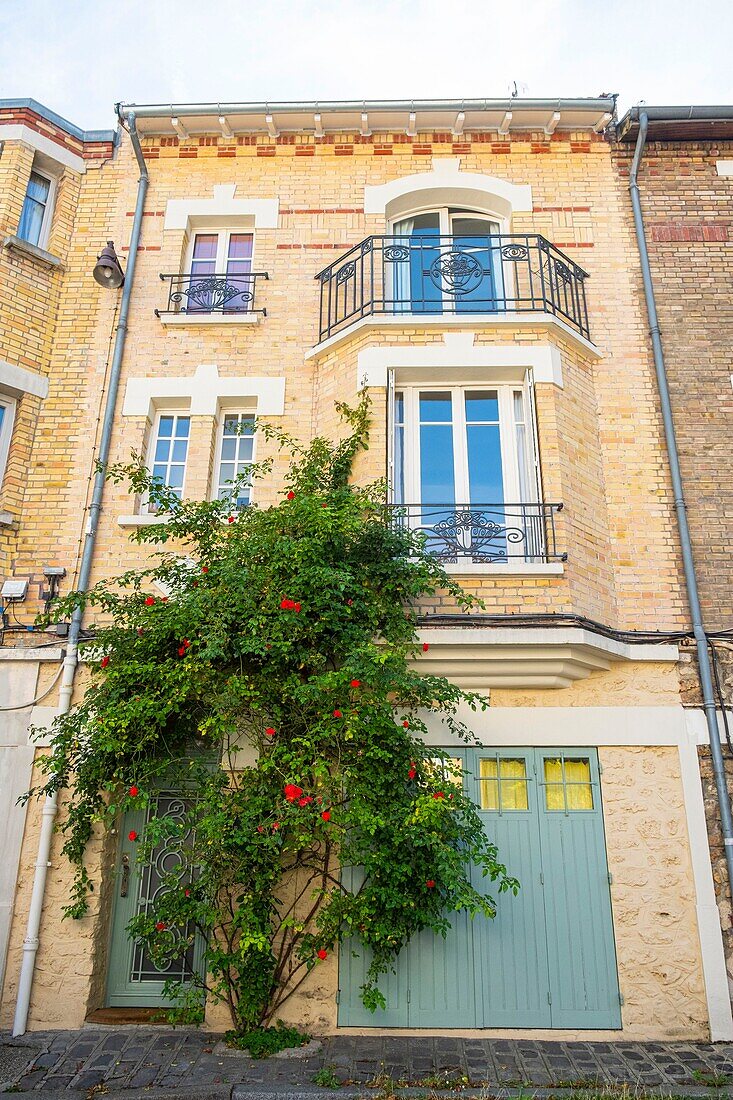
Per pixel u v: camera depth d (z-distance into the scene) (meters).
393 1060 6.12
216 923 6.58
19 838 7.25
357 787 6.33
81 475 8.48
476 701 7.47
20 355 8.71
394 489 8.09
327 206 9.59
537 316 8.32
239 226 9.78
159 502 7.89
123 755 6.89
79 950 6.96
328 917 6.41
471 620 7.23
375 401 8.13
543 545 7.53
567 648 7.17
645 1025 6.66
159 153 9.94
